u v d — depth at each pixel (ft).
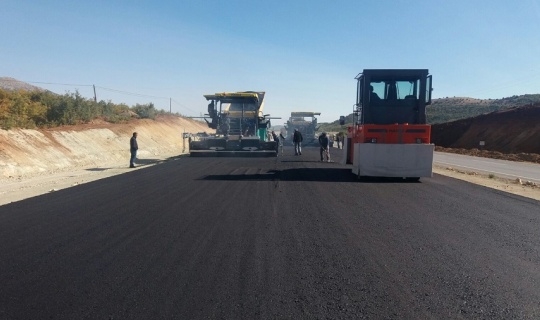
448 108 384.27
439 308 15.80
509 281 18.63
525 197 41.24
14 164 64.28
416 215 32.01
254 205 35.50
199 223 29.04
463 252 22.81
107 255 22.09
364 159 53.16
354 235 26.00
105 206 35.50
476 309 15.74
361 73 56.75
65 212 33.19
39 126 96.84
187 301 16.30
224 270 19.74
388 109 55.62
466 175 66.23
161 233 26.43
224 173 60.13
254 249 23.03
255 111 97.25
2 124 75.51
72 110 116.67
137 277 18.88
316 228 27.63
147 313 15.29
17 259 21.57
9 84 287.89
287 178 54.29
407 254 22.35
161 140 144.15
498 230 27.63
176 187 46.21
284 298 16.61
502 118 175.32
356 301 16.37
